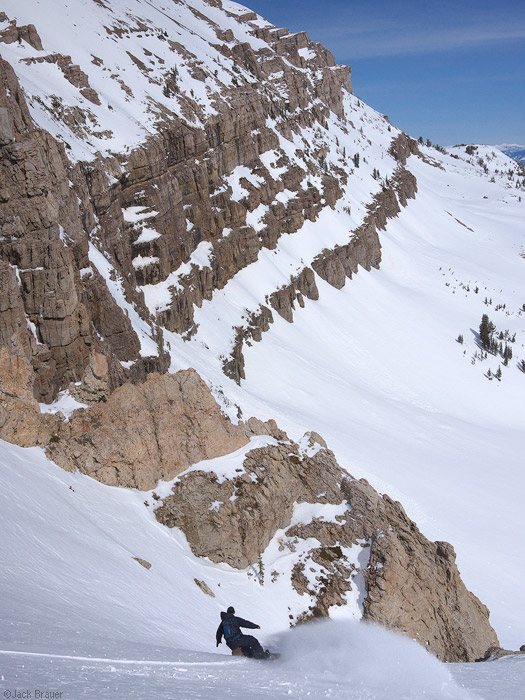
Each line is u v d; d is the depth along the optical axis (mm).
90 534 25594
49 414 31781
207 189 95562
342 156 187750
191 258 89375
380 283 144250
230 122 112562
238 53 169250
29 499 25016
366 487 37750
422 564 34406
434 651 32188
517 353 133000
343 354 108688
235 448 36750
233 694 11086
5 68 41969
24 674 10406
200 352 78188
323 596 31750
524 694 13570
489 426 102062
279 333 100500
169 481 33344
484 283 171250
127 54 105750
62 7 107625
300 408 82688
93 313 45844
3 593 16406
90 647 13531
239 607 28750
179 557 29906
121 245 65375
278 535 35344
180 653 15328
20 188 35750
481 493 69625
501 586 50938
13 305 33094
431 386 110438
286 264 114500
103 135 75625
